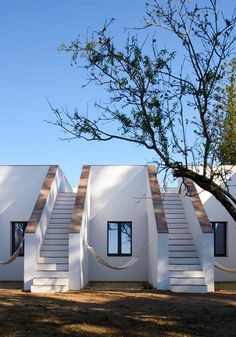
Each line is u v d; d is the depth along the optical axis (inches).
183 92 382.0
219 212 770.8
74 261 620.7
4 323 415.5
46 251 658.8
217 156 419.5
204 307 491.2
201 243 618.2
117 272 766.5
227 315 452.4
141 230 780.6
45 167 794.8
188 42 371.9
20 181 792.9
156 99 372.8
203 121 387.9
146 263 767.1
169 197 778.2
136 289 638.5
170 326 414.3
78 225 633.6
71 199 774.5
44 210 679.7
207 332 397.1
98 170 794.8
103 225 782.5
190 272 613.0
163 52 375.9
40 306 490.3
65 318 435.5
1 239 779.4
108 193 789.9
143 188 790.5
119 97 382.3
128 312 465.4
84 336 380.8
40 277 613.6
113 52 375.2
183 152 389.4
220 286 692.7
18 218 784.9
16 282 740.7
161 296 562.9
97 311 468.1
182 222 717.9
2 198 790.5
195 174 390.0
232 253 765.9
